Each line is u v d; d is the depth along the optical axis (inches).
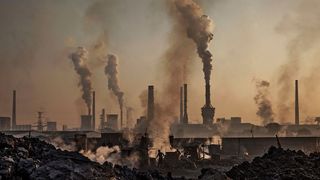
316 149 4810.5
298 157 2018.9
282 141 4835.1
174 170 3198.8
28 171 1205.7
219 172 1748.3
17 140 1513.3
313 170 1863.9
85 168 1250.0
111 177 1309.1
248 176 1814.7
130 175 1496.1
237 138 4837.6
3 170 1176.8
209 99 6633.9
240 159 4060.0
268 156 2114.9
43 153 1450.5
